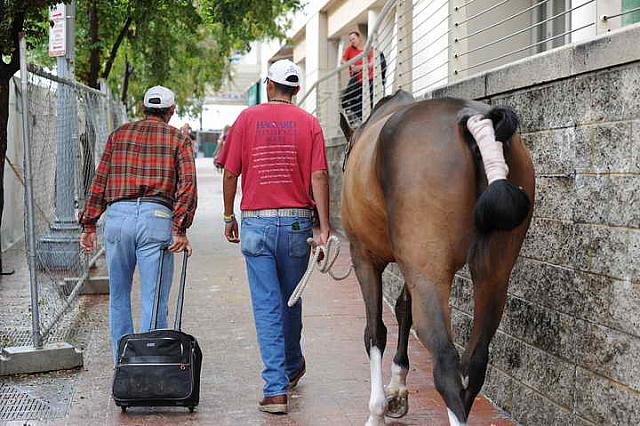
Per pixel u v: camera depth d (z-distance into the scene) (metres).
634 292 4.10
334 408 5.82
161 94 6.19
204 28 22.02
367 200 4.39
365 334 5.16
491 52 9.77
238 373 6.67
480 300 4.08
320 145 5.72
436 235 3.83
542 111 5.08
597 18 5.00
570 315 4.70
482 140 3.69
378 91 11.47
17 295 9.94
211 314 8.86
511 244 4.04
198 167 47.56
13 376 6.57
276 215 5.69
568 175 4.75
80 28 15.83
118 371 5.59
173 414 5.70
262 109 5.75
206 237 15.52
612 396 4.27
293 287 5.95
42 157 8.09
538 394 5.07
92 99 12.03
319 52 23.88
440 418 5.57
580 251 4.60
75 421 5.54
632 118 4.14
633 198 4.13
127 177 6.07
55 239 9.19
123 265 6.14
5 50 8.59
